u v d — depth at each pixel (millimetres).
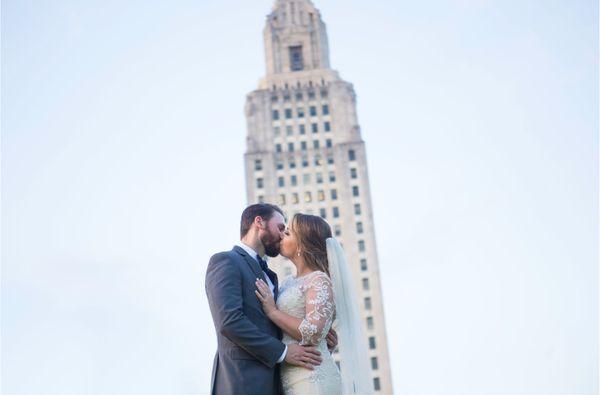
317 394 9516
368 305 101438
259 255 10391
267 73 122125
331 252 10773
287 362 9555
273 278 10633
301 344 9727
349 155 110812
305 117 114812
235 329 8945
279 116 114750
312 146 112812
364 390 10289
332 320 10359
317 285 10148
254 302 9562
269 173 110000
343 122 113688
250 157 110875
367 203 107875
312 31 124625
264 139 112812
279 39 123562
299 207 108438
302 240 10797
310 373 9602
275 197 108875
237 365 9117
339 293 10656
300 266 10797
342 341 10562
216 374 9312
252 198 108812
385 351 98812
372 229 106125
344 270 10734
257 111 114312
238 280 9422
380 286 102500
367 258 104250
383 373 97750
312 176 110375
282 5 126250
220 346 9375
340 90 115625
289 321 9727
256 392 9008
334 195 109125
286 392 9656
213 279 9359
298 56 125188
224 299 9102
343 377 10406
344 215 107312
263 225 10328
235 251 9914
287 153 111688
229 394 8977
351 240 105562
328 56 125750
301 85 116750
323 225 11008
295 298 10117
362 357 10516
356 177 109562
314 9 126188
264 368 9227
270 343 9172
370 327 100062
